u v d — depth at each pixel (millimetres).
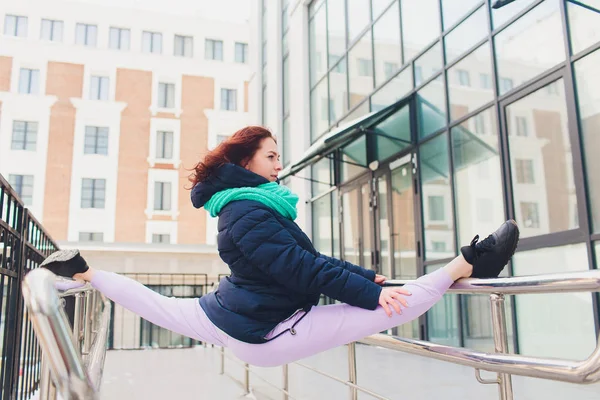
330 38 9859
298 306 1422
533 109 4926
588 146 4367
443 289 1394
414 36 7043
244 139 1532
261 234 1336
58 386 772
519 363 1206
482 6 5703
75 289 1505
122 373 5551
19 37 20250
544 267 4719
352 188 8625
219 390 4371
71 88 20281
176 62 21703
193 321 1480
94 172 19906
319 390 4027
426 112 6672
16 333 2689
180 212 20531
